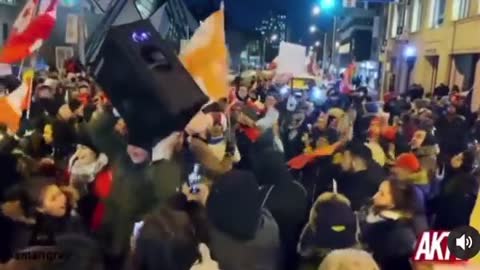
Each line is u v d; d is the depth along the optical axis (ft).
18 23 17.40
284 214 11.71
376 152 18.39
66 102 23.77
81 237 9.32
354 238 10.09
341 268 8.70
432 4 83.15
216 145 13.29
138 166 10.11
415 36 91.91
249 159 13.33
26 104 17.44
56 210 9.39
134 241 9.20
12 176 10.46
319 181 14.55
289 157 23.35
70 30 44.47
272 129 18.26
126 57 8.41
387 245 10.25
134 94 8.55
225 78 12.83
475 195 13.60
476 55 62.59
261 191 10.67
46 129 16.49
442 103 37.24
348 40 162.30
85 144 12.74
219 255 9.25
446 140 22.48
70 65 42.52
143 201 9.86
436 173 15.74
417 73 89.15
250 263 9.39
